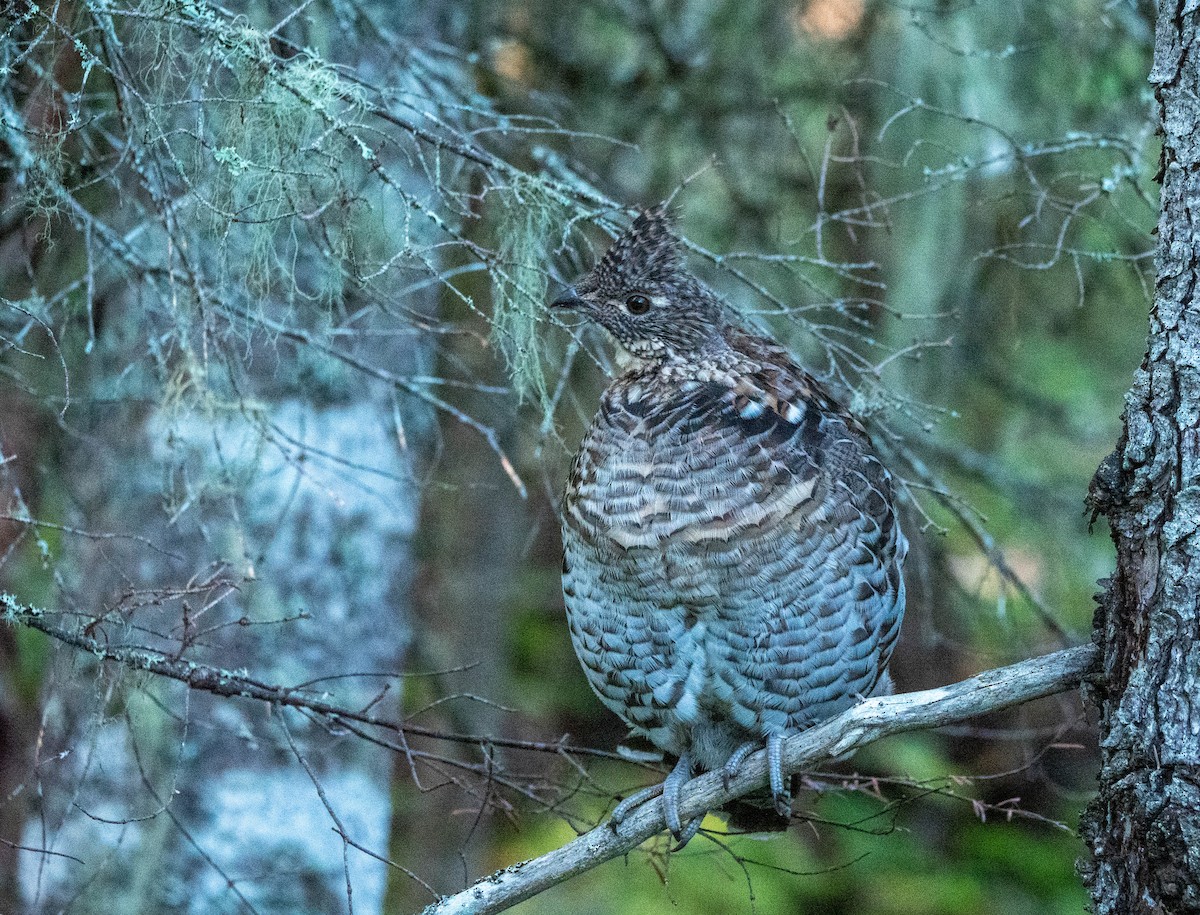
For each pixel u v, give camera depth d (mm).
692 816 6797
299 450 9078
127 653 6402
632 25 11242
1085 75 10734
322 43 7840
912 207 12172
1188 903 5262
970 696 5945
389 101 7312
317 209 6773
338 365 9141
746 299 10758
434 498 14062
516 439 12242
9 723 9641
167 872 8930
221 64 6609
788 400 7148
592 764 15000
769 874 13109
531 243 6965
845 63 11891
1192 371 5430
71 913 8922
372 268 7070
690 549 6840
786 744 6605
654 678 7164
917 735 14070
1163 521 5473
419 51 8516
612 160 11078
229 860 8992
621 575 6988
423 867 13719
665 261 7445
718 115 11094
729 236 10766
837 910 13164
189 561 8875
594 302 7520
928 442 11320
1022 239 11281
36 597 9898
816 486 6902
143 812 8930
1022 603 12898
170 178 7613
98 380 8945
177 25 6316
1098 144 8156
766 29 11797
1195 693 5336
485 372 11484
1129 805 5473
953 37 11516
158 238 8461
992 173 10406
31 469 9078
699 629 6984
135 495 8930
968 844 13938
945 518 13148
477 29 10445
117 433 8977
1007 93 11516
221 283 6750
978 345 12438
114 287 8922
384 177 6387
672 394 7141
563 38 11594
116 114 6812
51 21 6168
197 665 6434
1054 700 13562
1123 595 5641
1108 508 5680
